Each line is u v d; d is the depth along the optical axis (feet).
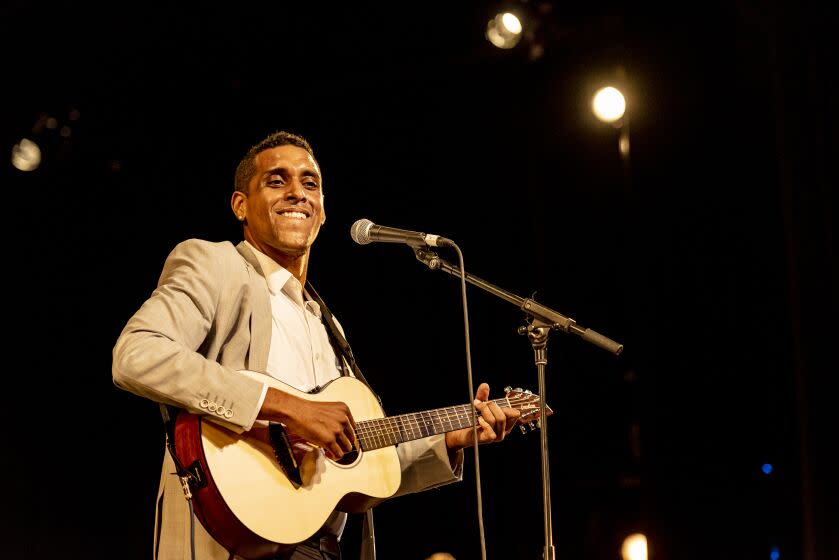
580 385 18.11
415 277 18.79
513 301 8.50
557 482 18.06
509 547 18.07
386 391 18.48
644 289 15.47
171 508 7.48
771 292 14.35
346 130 18.80
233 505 7.06
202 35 17.30
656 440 14.98
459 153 18.95
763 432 14.20
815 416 13.47
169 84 17.95
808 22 13.98
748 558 14.05
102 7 16.38
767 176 14.60
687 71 15.42
